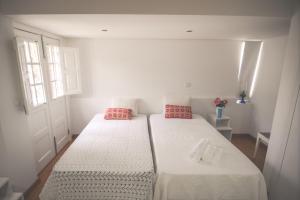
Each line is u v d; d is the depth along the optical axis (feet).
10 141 5.90
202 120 10.19
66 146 10.57
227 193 5.28
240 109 11.80
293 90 5.78
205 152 6.08
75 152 6.29
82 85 11.21
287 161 6.00
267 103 10.43
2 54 5.59
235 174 5.26
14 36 6.07
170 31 8.29
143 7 5.59
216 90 11.78
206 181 5.24
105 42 10.77
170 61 11.20
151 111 11.68
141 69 11.24
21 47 6.05
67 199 5.31
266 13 5.76
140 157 6.04
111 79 11.30
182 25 7.08
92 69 11.08
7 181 5.16
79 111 11.44
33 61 7.68
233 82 11.74
